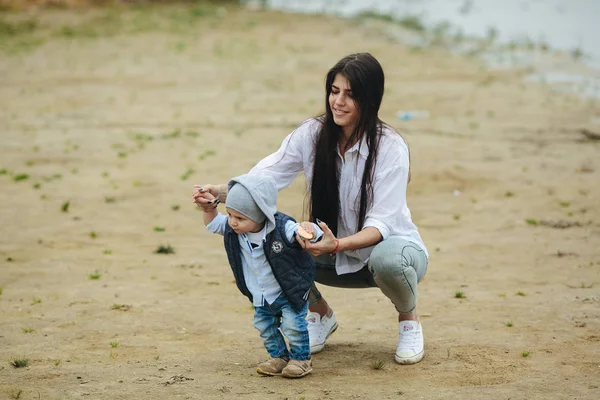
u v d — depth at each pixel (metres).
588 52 50.25
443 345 12.84
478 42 53.84
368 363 12.02
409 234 11.58
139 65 46.62
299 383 11.12
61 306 15.40
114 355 12.57
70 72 44.84
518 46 52.19
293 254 10.62
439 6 68.75
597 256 18.81
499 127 33.31
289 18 62.59
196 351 12.79
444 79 43.06
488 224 21.86
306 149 11.59
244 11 66.56
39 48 51.59
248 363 12.10
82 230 21.30
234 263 11.01
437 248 19.83
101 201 24.12
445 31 57.78
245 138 31.83
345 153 11.34
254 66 46.41
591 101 37.81
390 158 11.19
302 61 47.75
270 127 33.62
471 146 30.31
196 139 31.69
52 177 26.77
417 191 25.14
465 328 13.79
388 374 11.50
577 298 15.52
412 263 11.27
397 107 37.12
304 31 57.53
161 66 46.38
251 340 13.36
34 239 20.45
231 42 53.62
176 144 30.92
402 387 10.95
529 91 40.00
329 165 11.34
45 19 61.53
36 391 10.92
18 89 41.03
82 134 32.59
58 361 12.19
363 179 11.23
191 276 17.56
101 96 39.50
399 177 11.20
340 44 52.97
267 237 10.59
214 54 49.78
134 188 25.47
